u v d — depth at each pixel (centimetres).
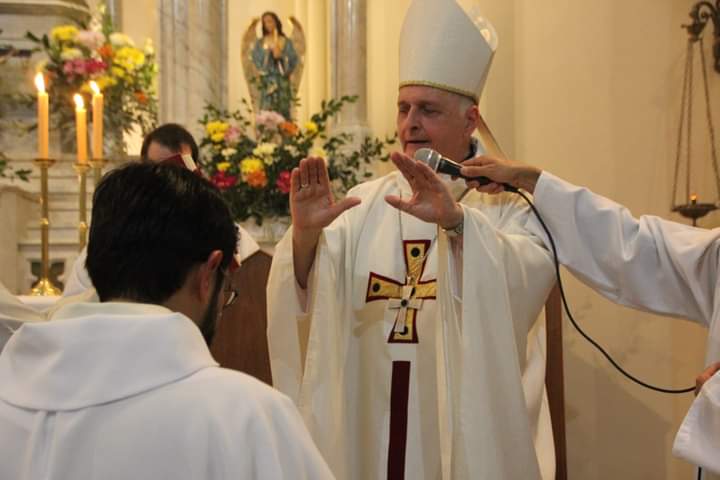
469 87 269
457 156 274
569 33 455
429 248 265
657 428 420
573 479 438
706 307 251
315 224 236
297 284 252
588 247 263
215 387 124
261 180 427
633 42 437
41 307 334
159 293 136
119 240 134
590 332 438
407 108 272
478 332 234
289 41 501
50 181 477
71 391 121
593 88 446
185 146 336
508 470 233
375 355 259
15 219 443
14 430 122
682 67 424
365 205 279
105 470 117
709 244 247
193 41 493
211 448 119
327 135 529
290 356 252
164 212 136
